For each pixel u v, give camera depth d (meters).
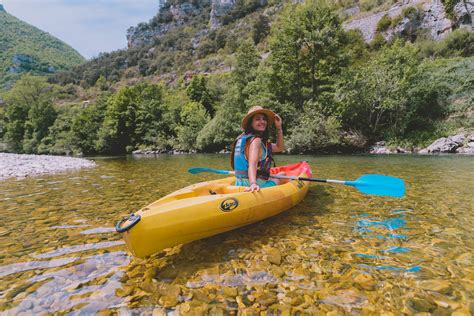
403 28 25.16
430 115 15.41
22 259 2.44
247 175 3.35
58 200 4.72
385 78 14.89
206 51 71.94
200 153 22.19
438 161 9.09
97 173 8.70
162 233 2.30
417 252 2.41
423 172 6.72
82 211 3.99
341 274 2.08
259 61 23.89
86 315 1.66
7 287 1.99
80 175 8.16
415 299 1.76
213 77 37.72
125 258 2.42
